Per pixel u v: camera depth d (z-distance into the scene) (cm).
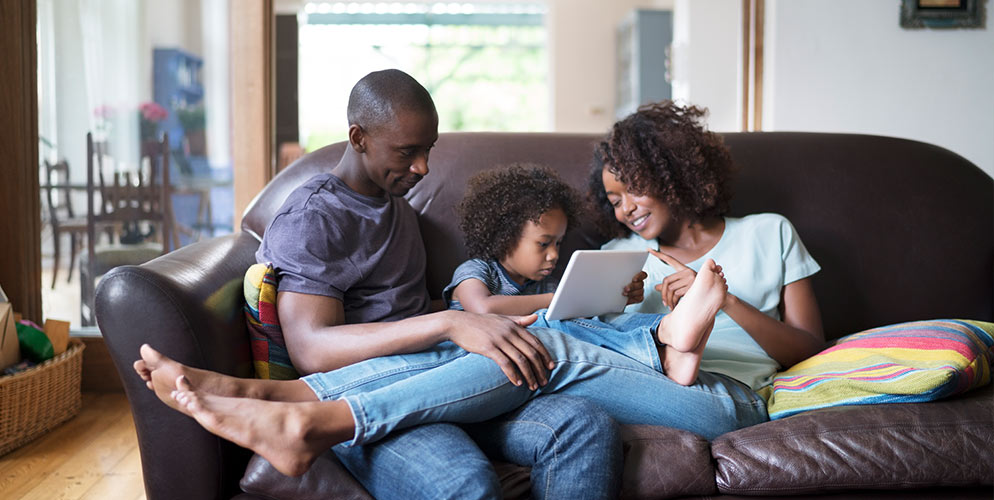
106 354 282
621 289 156
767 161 193
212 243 156
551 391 135
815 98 342
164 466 121
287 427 109
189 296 123
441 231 184
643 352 141
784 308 170
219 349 125
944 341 138
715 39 618
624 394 136
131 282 119
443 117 1062
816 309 168
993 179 197
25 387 221
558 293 143
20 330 234
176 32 300
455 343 132
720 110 622
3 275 265
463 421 124
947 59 339
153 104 300
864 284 186
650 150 169
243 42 301
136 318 118
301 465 111
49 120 291
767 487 122
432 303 168
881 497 123
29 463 210
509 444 126
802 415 132
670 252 175
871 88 341
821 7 339
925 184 191
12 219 265
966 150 343
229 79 302
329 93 1019
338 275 135
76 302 294
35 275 271
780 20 340
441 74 1054
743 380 152
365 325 130
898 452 122
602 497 117
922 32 339
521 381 127
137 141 299
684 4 632
